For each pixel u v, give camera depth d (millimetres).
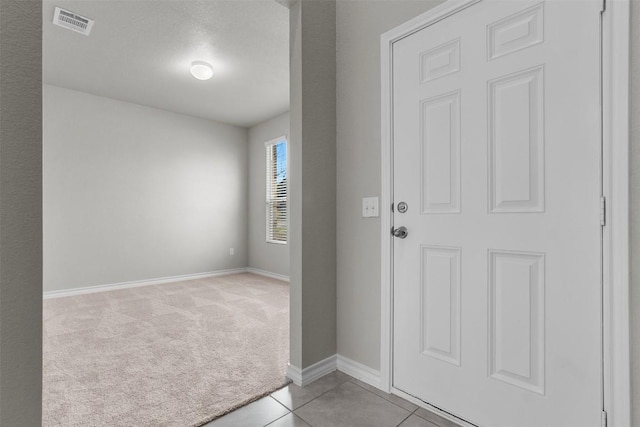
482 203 1368
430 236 1531
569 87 1158
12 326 852
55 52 3031
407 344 1618
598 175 1099
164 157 4602
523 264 1266
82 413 1496
